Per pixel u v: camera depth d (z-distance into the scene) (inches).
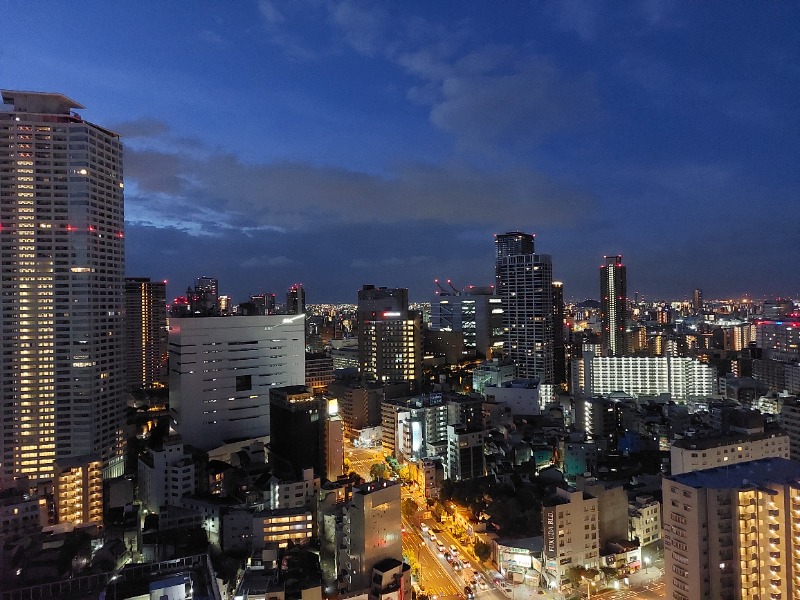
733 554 4281.5
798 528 4023.1
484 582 6811.0
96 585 3757.4
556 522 6614.2
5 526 7170.3
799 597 4015.8
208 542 7657.5
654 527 7578.7
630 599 6279.5
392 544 6466.5
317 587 5777.6
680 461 7864.2
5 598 3718.0
